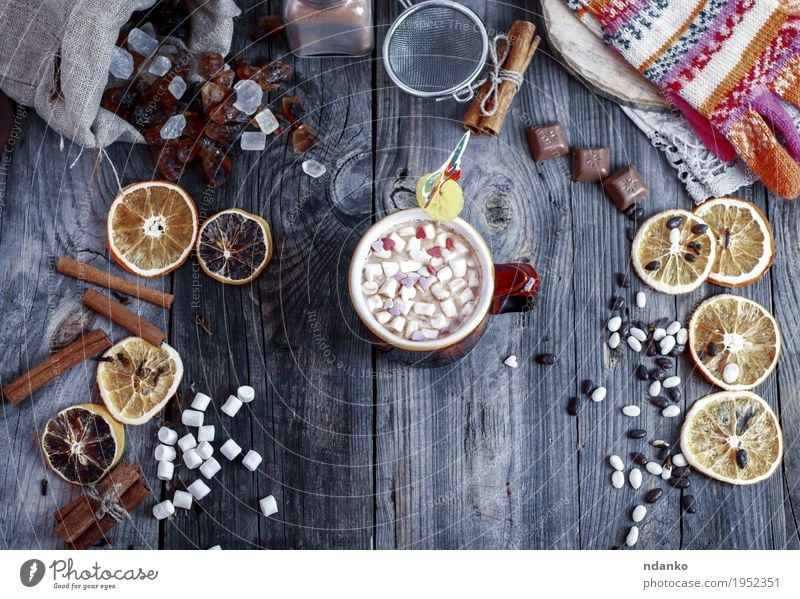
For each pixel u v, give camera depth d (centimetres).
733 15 70
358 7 69
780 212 73
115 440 69
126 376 70
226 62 73
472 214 73
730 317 72
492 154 73
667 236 71
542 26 74
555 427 72
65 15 68
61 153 73
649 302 73
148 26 71
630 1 71
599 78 72
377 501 72
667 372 72
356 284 64
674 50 71
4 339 71
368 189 73
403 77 71
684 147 72
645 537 72
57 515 70
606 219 73
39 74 70
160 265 71
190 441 70
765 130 70
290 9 69
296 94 73
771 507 72
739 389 72
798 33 70
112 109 71
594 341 73
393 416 72
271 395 72
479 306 64
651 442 72
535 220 73
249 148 72
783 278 73
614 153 73
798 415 73
